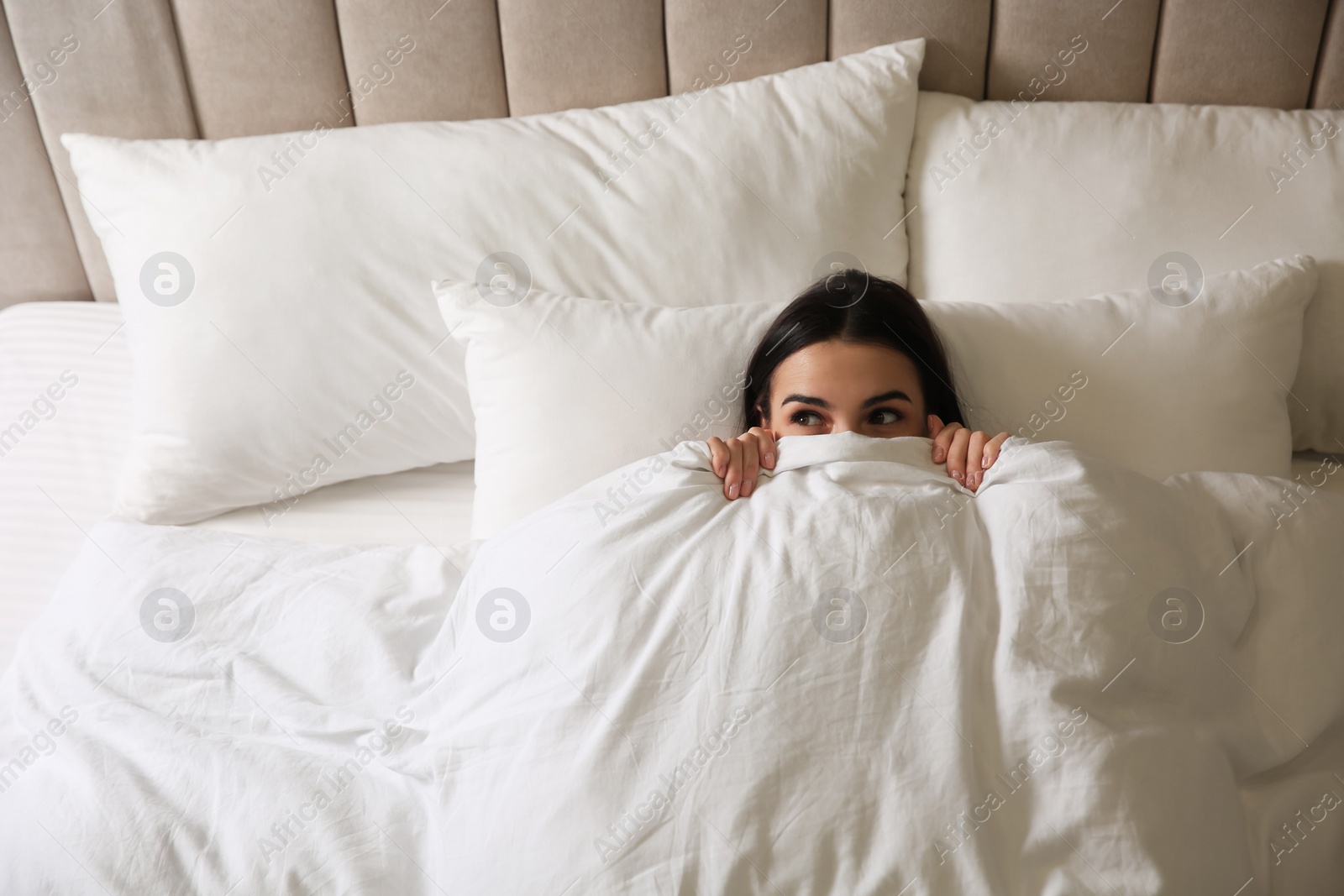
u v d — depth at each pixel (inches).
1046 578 30.9
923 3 50.1
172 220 46.5
